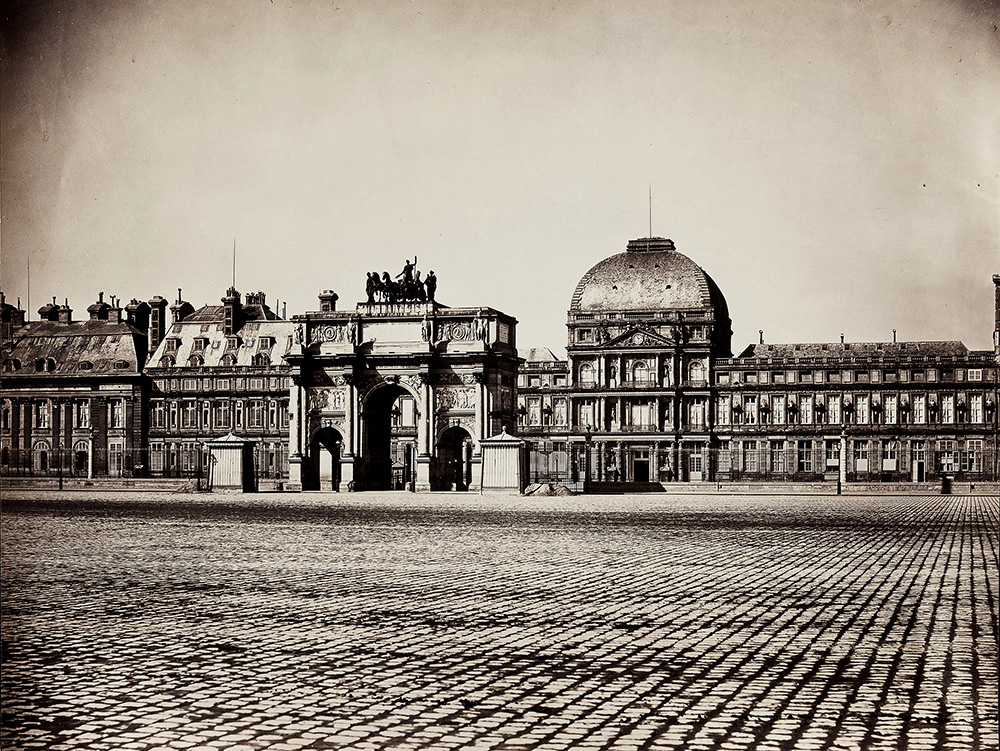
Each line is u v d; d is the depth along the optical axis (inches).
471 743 781.9
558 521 2987.2
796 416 7662.4
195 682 967.6
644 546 2178.9
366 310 5393.7
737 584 1572.3
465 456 5915.4
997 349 5290.4
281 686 950.4
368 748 775.1
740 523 2886.3
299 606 1369.3
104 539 2331.4
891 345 7667.3
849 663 1026.7
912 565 1814.7
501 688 936.9
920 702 884.0
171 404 7554.1
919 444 7450.8
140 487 5580.7
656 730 809.5
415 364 5305.1
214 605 1379.2
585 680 963.3
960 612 1315.2
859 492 5310.0
